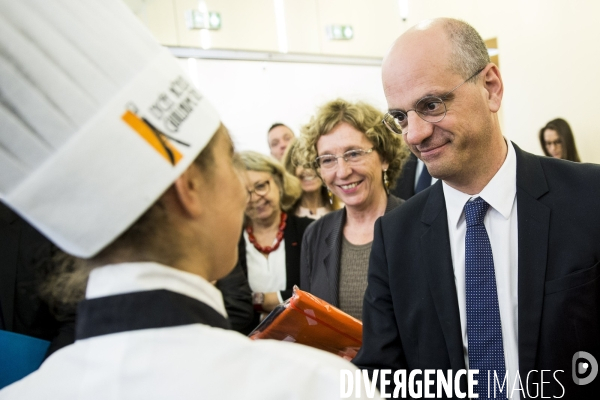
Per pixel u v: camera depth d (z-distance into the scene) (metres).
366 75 5.24
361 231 2.06
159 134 0.60
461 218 1.37
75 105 0.57
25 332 1.77
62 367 0.60
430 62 1.25
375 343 1.41
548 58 4.88
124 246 0.62
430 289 1.36
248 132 4.58
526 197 1.30
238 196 0.72
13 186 0.58
